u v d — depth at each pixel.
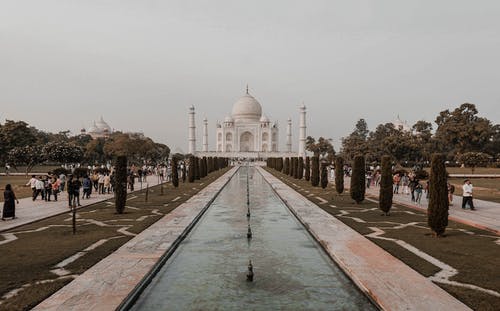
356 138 118.00
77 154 75.50
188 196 35.81
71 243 16.56
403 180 40.22
